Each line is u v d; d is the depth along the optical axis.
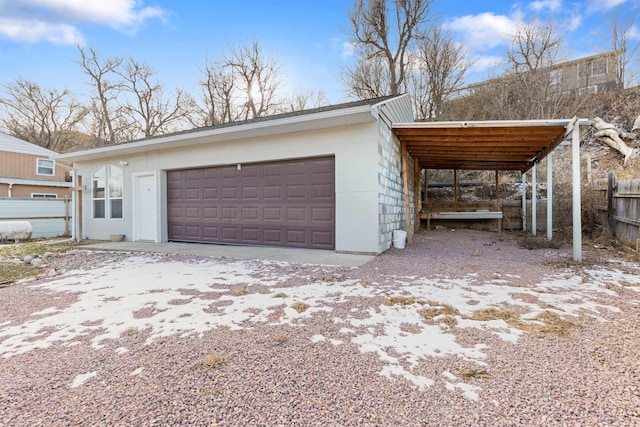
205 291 3.78
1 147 15.16
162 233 8.84
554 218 9.41
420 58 16.52
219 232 8.08
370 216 6.08
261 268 5.05
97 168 10.06
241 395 1.71
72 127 25.36
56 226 12.20
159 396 1.71
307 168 6.88
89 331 2.63
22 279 4.60
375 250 6.04
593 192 8.22
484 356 2.11
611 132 10.99
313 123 6.13
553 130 6.26
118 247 7.73
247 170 7.63
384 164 6.47
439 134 7.02
